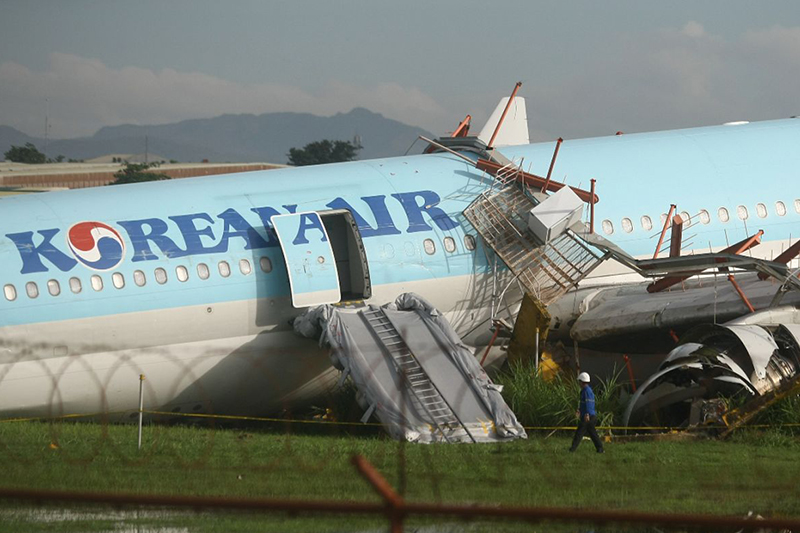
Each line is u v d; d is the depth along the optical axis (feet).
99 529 153.99
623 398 339.16
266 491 182.29
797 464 235.40
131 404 331.57
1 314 305.73
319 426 344.08
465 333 380.78
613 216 396.78
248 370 346.13
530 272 367.86
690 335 329.52
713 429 297.33
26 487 183.21
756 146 437.58
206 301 333.01
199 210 345.92
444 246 373.20
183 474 201.87
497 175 391.45
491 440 294.05
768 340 312.09
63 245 319.47
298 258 343.87
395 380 313.53
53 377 313.12
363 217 364.99
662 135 440.45
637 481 200.03
